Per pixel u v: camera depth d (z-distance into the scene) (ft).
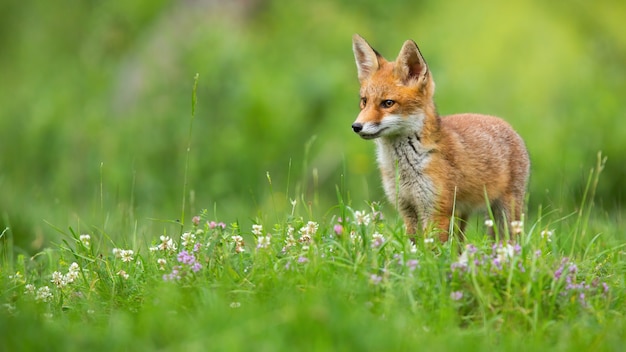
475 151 34.17
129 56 84.58
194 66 73.00
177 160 68.28
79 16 98.27
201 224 29.30
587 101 70.64
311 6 83.35
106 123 75.41
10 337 21.02
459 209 34.42
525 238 27.04
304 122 71.97
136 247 32.04
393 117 32.73
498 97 76.79
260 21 86.38
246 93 70.90
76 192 70.38
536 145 65.41
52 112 77.87
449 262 25.39
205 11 84.43
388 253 25.72
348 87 74.43
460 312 23.84
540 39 82.99
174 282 25.12
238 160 68.44
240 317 21.85
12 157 76.54
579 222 32.76
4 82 99.60
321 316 20.84
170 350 20.45
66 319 24.30
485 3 86.38
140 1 86.63
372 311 23.13
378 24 84.74
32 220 43.09
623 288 25.63
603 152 63.72
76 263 28.55
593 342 21.76
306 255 25.81
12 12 104.83
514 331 22.74
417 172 33.06
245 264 26.25
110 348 20.85
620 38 84.38
